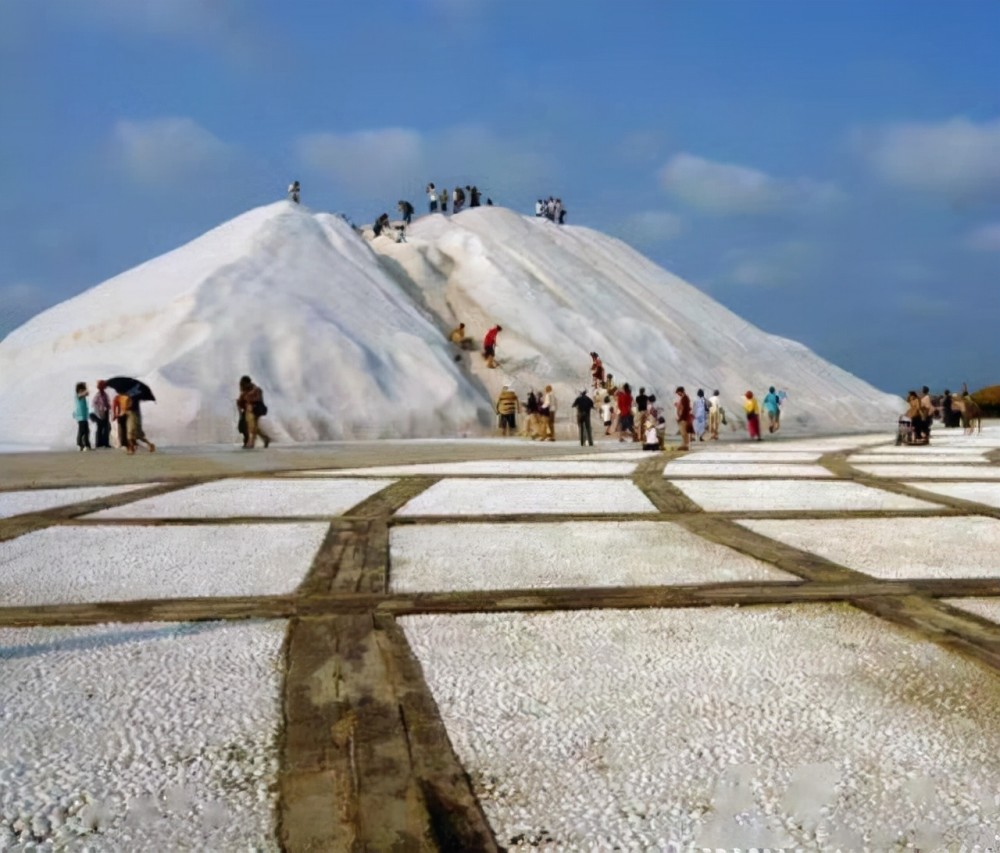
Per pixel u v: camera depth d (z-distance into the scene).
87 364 25.28
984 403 59.41
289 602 4.42
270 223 33.47
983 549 5.92
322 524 7.06
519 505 8.34
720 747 2.68
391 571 5.22
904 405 50.81
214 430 23.09
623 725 2.85
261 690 3.15
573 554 5.77
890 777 2.48
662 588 4.72
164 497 9.11
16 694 3.12
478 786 2.42
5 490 9.94
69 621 4.08
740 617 4.18
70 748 2.66
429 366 28.97
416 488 9.92
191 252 32.88
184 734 2.76
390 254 38.62
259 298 27.86
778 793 2.38
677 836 2.16
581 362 34.47
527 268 41.06
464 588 4.74
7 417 24.28
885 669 3.40
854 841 2.13
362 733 2.75
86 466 13.98
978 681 3.27
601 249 50.41
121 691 3.14
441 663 3.46
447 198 50.25
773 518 7.43
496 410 30.00
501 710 2.96
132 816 2.24
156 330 26.11
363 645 3.67
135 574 5.16
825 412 43.66
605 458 15.77
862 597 4.50
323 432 24.69
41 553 5.86
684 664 3.46
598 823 2.22
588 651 3.63
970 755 2.62
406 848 2.08
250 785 2.41
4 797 2.35
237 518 7.43
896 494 9.33
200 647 3.67
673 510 7.95
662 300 47.41
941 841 2.14
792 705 3.02
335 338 27.25
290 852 2.07
